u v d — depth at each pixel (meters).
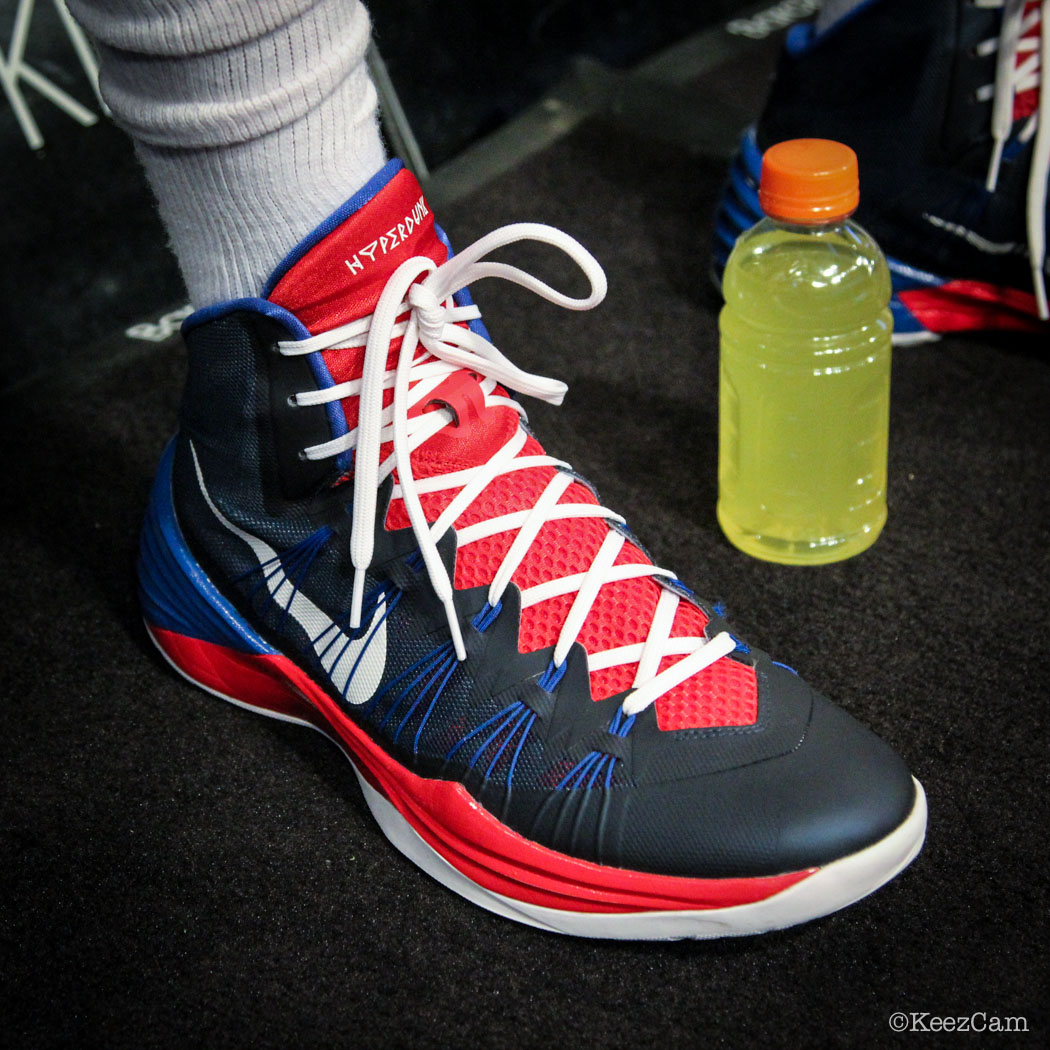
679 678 0.66
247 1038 0.66
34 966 0.71
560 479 0.72
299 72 0.61
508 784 0.67
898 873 0.67
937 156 1.07
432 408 0.70
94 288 1.33
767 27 1.74
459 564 0.69
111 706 0.88
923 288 1.15
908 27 1.02
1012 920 0.69
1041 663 0.85
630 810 0.65
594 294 0.65
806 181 0.78
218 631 0.81
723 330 0.94
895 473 1.04
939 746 0.79
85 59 1.31
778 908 0.64
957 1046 0.63
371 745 0.74
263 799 0.80
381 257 0.65
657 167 1.46
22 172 1.29
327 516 0.71
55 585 0.99
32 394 1.21
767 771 0.64
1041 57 1.00
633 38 1.72
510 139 1.53
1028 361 1.15
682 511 1.01
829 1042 0.63
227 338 0.68
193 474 0.78
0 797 0.82
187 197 0.66
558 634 0.68
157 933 0.72
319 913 0.73
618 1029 0.65
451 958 0.70
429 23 1.48
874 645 0.88
